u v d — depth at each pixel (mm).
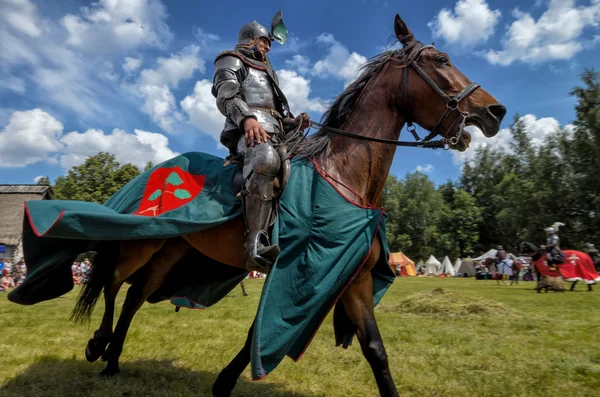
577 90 30906
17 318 7680
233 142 3273
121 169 42938
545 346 5152
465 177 59625
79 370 4027
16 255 29750
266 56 3518
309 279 2762
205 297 4188
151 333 6074
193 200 3254
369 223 2914
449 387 3668
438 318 7559
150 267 3951
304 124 3316
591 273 14617
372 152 3135
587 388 3598
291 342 2707
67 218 3021
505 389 3588
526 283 23125
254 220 2852
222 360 4598
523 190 35219
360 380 3959
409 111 3211
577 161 31922
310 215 2893
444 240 54906
